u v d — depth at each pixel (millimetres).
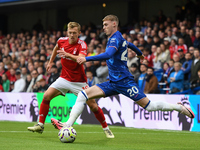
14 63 49406
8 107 38500
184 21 45594
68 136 18562
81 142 19375
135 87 18031
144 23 50438
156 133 25906
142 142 20188
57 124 19766
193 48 37625
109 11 64125
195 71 34344
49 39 56000
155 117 29906
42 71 43188
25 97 36938
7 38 63781
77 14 67125
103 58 17047
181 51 37406
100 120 21984
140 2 60531
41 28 64750
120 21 62938
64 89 22047
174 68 35156
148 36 43188
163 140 21453
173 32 43500
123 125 31672
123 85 18047
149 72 35188
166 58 39531
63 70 21984
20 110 37344
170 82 35312
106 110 32844
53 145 17531
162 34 43625
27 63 49625
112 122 32438
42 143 18359
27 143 18328
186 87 35812
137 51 20000
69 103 33781
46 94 21859
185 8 49594
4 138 20875
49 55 50156
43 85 40812
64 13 67875
